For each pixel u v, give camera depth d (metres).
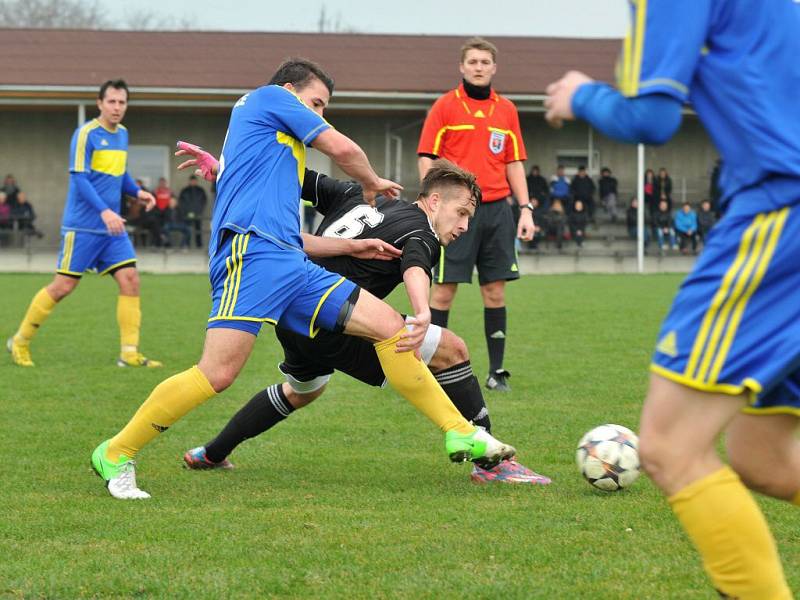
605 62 63.12
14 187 57.72
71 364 20.95
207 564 8.10
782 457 6.83
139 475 11.52
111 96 20.56
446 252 17.58
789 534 8.91
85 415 15.29
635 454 10.52
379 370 11.11
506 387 17.66
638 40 5.84
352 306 10.35
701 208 59.81
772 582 6.10
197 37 63.00
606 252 59.19
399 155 65.12
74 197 20.42
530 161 65.25
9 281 45.69
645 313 31.89
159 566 8.05
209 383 10.18
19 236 58.50
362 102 60.06
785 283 5.82
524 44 64.31
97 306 33.88
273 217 10.20
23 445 13.12
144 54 61.34
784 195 5.80
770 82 5.88
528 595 7.35
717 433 6.07
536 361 21.30
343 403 16.45
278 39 63.44
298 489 10.81
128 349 20.78
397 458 12.49
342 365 11.05
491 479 11.12
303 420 15.01
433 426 14.56
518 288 43.03
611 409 15.73
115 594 7.46
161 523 9.30
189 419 15.11
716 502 6.04
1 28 61.78
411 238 10.91
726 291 5.88
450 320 29.91
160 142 64.12
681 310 6.04
